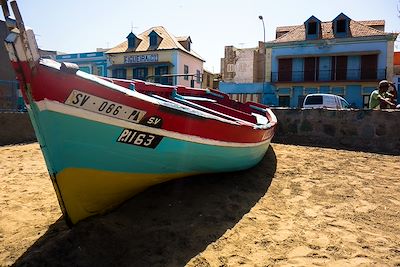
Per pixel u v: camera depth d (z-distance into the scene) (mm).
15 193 5348
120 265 3244
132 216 4082
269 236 3844
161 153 3949
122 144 3602
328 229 4059
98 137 3434
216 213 4328
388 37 31938
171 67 38062
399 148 8523
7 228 4004
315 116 9555
